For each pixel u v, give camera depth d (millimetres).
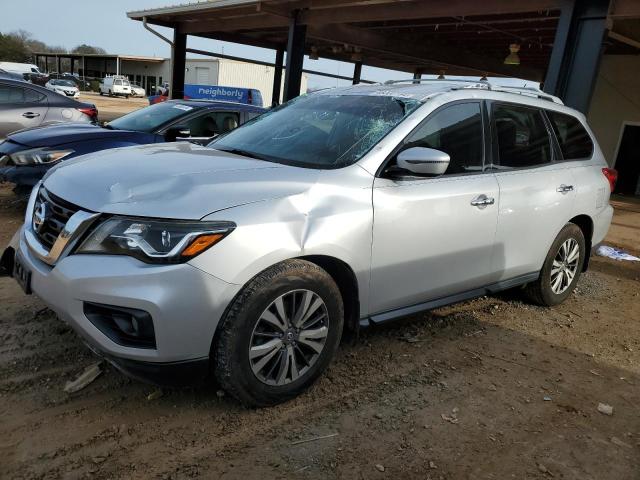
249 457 2652
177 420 2896
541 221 4434
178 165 3121
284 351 2980
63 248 2732
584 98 7590
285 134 3859
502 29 12023
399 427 2984
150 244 2582
